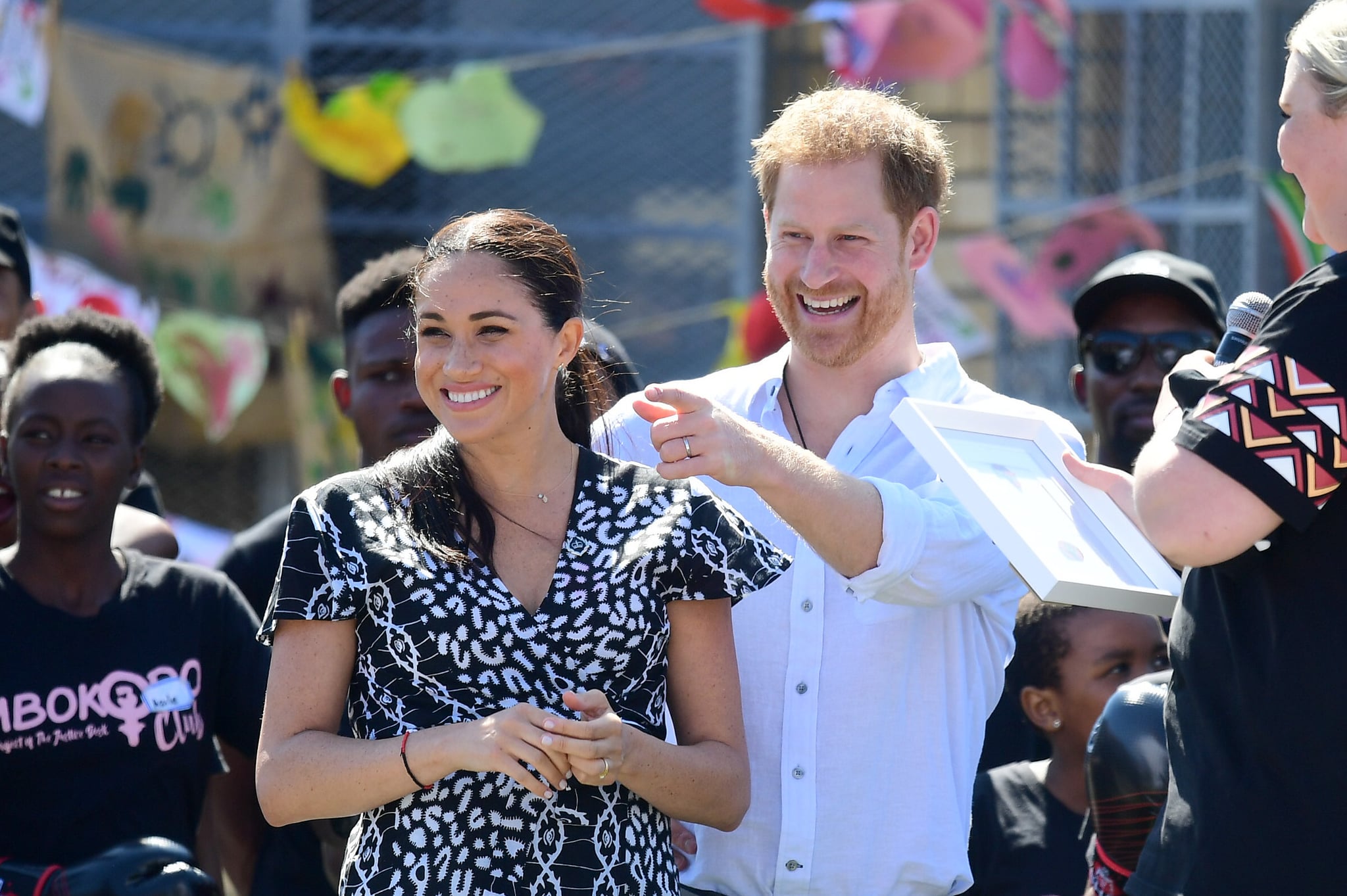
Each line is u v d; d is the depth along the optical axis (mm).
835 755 10102
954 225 24766
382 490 8688
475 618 8352
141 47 21266
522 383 8492
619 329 23781
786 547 10289
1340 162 7867
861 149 10078
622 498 8812
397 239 24031
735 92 24453
